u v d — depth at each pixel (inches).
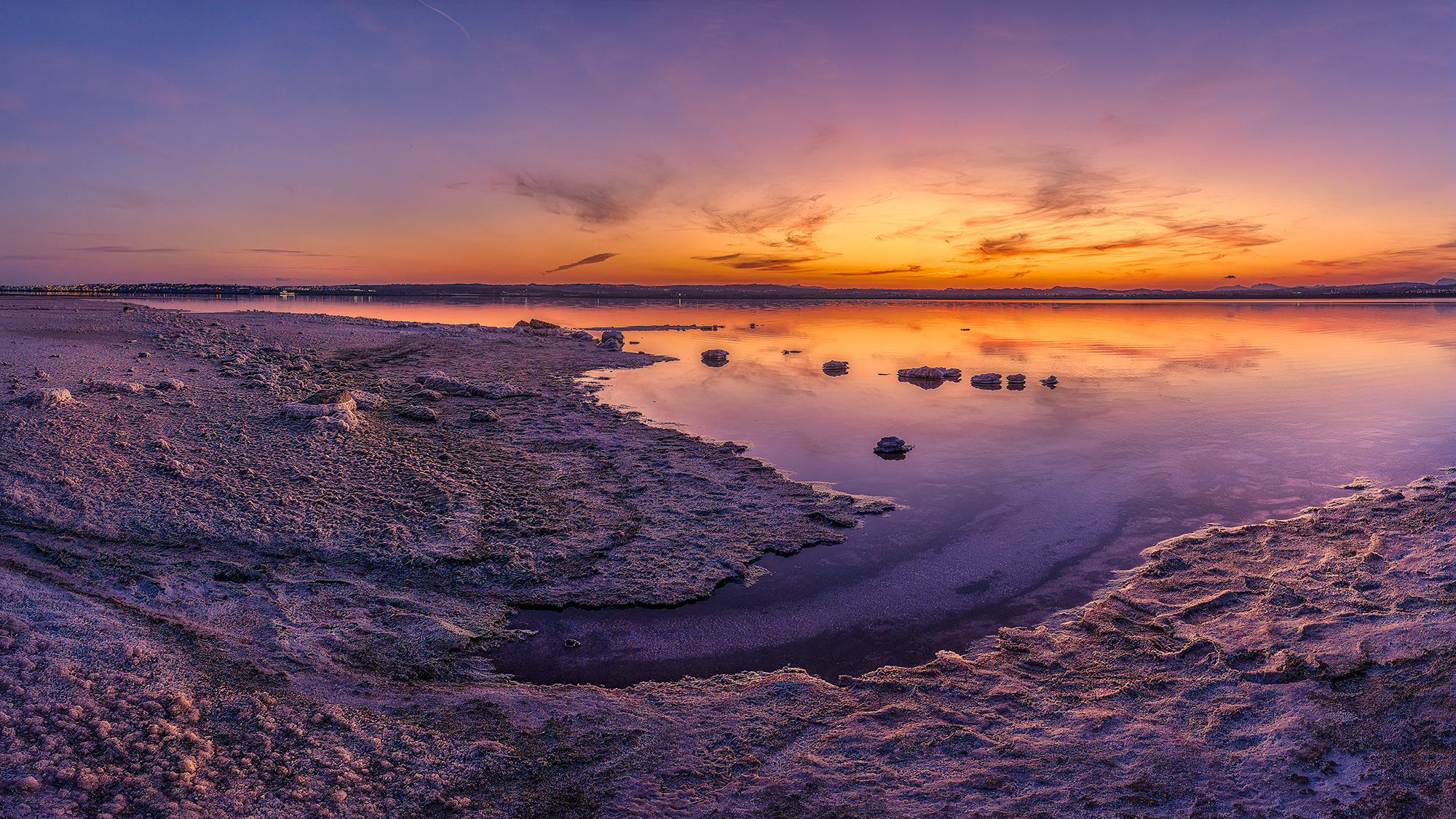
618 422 603.2
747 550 349.1
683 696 235.9
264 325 1023.0
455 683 238.1
